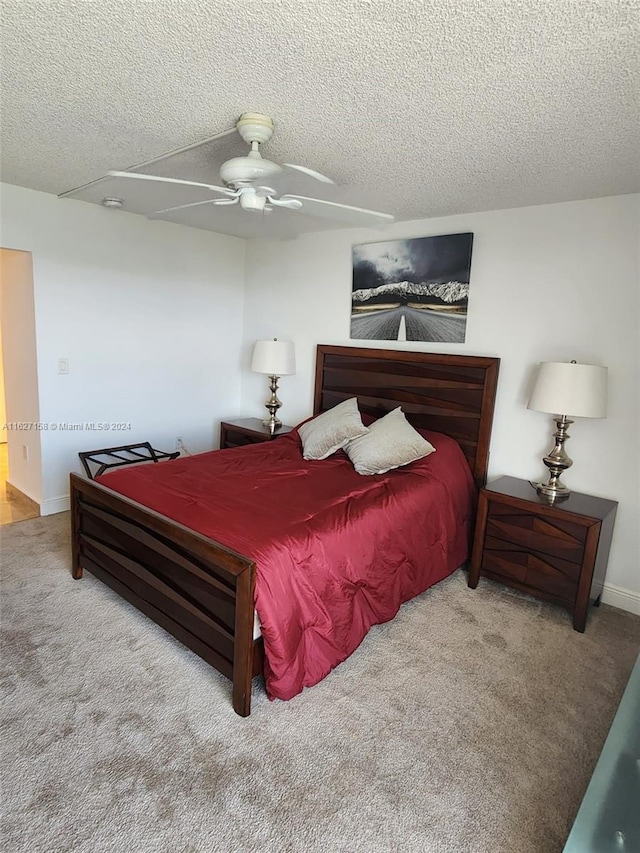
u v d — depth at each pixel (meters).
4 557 3.13
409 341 3.70
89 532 2.75
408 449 3.11
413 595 2.73
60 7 1.34
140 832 1.49
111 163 2.68
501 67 1.54
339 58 1.53
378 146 2.24
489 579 2.98
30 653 2.26
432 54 1.48
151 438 4.43
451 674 2.25
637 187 2.61
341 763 1.76
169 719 1.92
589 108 1.77
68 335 3.73
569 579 2.63
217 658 2.05
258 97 1.82
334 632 2.18
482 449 3.29
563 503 2.75
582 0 1.21
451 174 2.57
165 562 2.25
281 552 2.03
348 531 2.33
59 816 1.53
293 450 3.61
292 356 4.26
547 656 2.40
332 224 3.86
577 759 1.83
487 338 3.31
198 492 2.65
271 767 1.73
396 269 3.70
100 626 2.47
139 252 4.06
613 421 2.85
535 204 3.02
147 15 1.37
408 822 1.56
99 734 1.84
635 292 2.74
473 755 1.82
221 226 4.21
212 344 4.76
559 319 3.01
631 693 1.69
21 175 3.00
